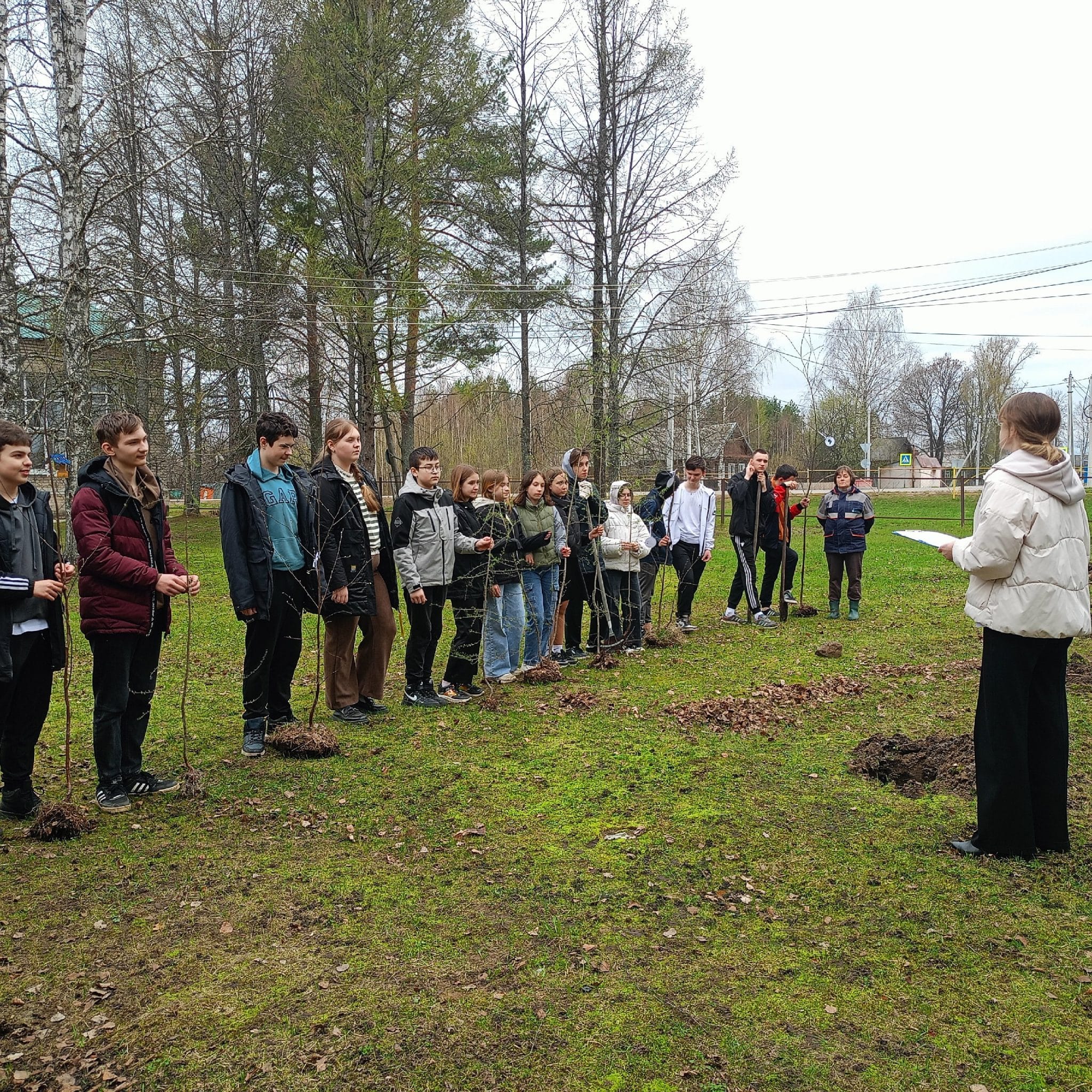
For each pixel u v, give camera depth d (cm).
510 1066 255
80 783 497
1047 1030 270
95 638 439
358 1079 249
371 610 582
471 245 2394
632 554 842
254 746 538
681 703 659
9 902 354
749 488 1015
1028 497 355
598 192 2289
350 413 2164
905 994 290
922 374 7575
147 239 1995
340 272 2112
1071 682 680
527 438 2459
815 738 576
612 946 321
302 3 2130
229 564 501
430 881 375
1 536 395
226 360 2088
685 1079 249
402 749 557
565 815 449
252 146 2262
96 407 1734
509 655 744
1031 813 385
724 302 2930
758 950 318
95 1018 279
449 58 2127
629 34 2219
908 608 1140
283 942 325
